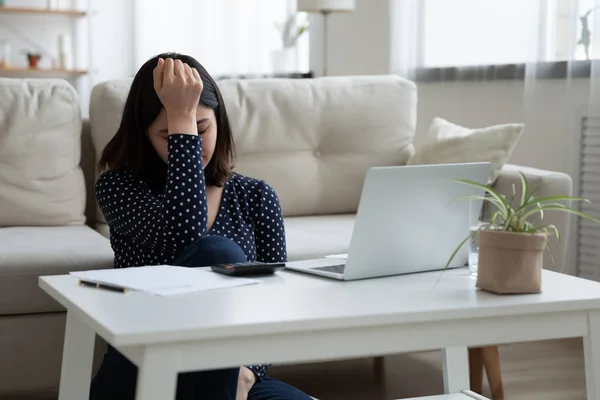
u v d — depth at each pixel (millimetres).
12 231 2867
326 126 3352
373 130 3396
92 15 7367
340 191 3355
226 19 6734
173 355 1168
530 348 3432
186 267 1611
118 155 1962
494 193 1519
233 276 1548
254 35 6641
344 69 5797
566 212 2957
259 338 1218
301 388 2902
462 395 1886
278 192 3277
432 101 4875
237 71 6730
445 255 1690
